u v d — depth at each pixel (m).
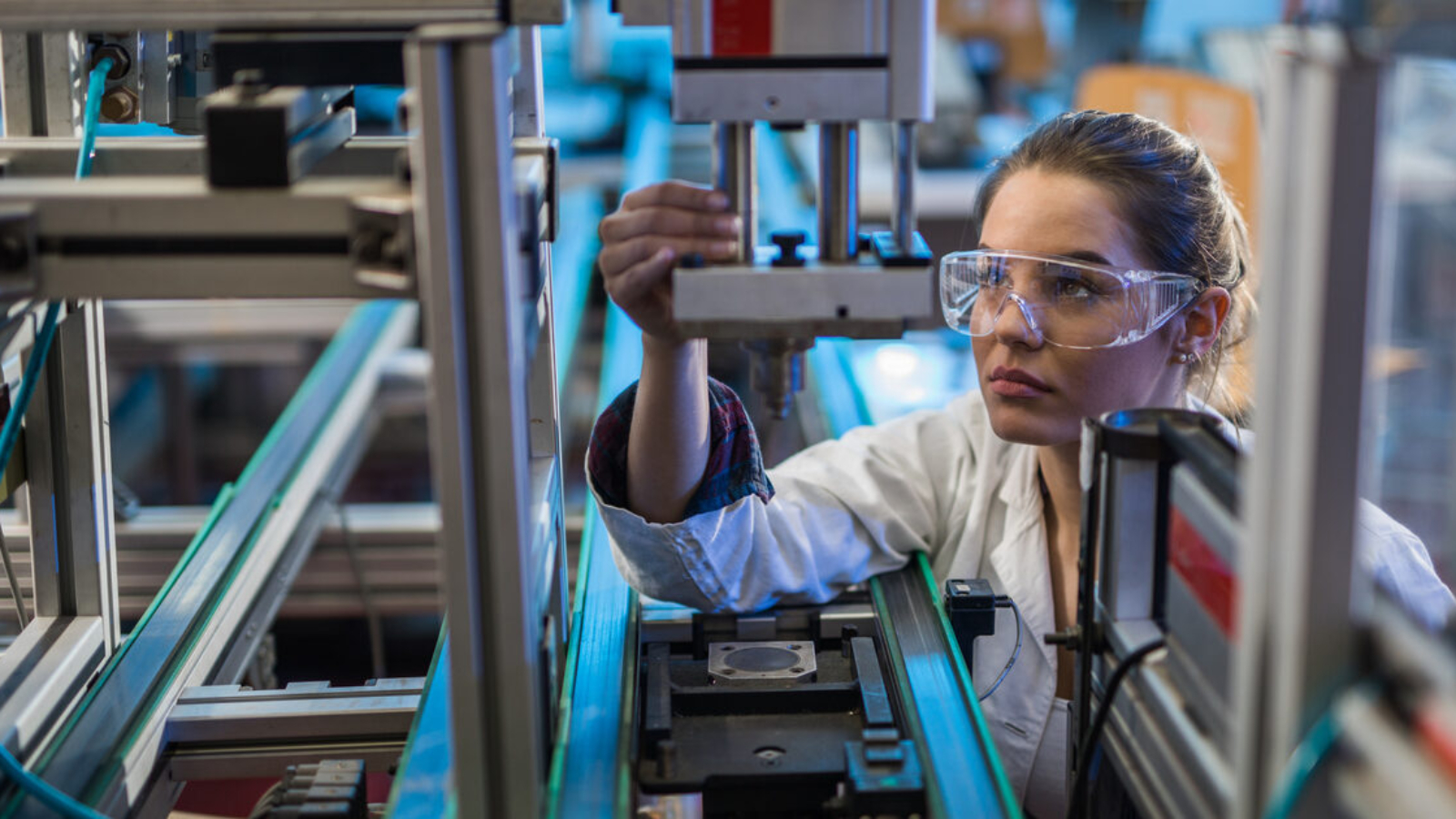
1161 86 3.53
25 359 1.40
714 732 1.16
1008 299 1.46
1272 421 0.75
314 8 1.00
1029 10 5.30
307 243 0.88
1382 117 0.69
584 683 1.22
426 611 2.67
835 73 0.94
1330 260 0.70
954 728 1.13
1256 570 0.77
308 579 2.65
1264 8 4.56
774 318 0.95
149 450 4.21
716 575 1.35
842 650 1.36
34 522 1.44
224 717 1.31
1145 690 1.07
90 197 0.87
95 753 1.19
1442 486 3.07
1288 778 0.75
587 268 3.60
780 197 3.94
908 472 1.69
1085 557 1.17
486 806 0.93
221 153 0.88
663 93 5.46
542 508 1.15
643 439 1.29
